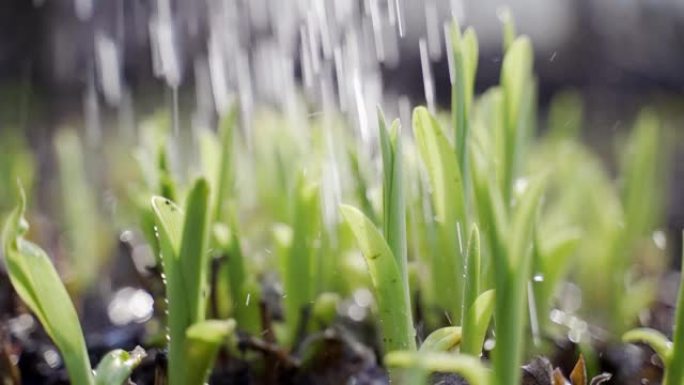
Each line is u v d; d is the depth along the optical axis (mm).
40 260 435
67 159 785
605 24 2727
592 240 716
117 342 611
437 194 483
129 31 2318
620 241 693
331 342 548
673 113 2316
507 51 527
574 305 706
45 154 1690
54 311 436
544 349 556
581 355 492
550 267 575
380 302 444
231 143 549
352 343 563
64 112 2330
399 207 447
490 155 554
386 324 445
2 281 637
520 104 526
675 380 447
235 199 593
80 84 2555
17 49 2797
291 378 547
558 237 576
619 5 2732
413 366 375
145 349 559
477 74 2561
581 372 491
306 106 673
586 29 2725
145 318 657
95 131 1964
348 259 626
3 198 833
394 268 441
